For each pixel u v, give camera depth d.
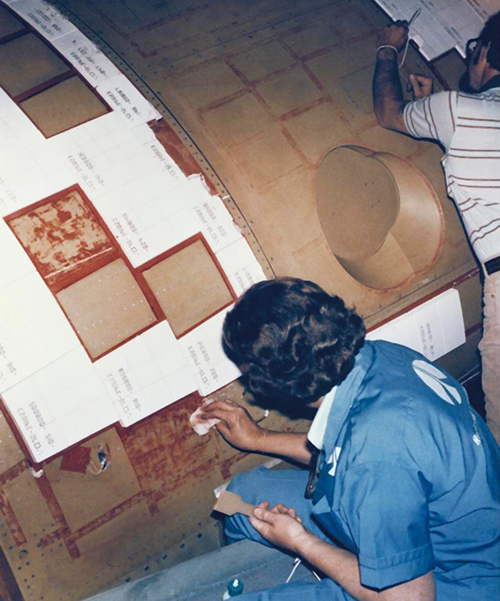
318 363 1.58
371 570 1.53
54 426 1.95
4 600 1.97
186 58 2.46
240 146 2.34
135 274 2.06
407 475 1.54
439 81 2.85
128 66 2.38
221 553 2.31
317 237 2.34
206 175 2.24
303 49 2.65
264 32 2.64
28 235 2.01
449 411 1.67
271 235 2.26
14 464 1.93
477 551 1.72
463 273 2.66
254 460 2.36
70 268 2.01
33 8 2.44
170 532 2.23
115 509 2.09
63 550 2.04
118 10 2.52
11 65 2.29
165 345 2.07
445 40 2.90
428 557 1.55
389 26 2.79
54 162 2.11
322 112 2.52
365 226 2.86
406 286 2.54
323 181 2.85
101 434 2.01
